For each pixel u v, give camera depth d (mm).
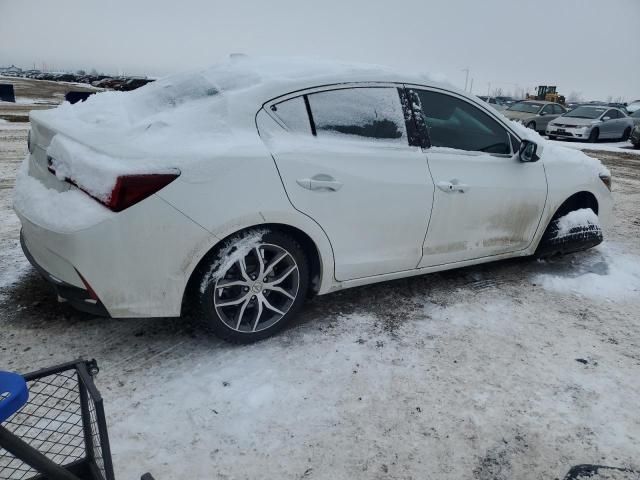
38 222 2248
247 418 2150
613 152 13375
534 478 1936
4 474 1814
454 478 1911
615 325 3158
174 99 2816
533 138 3762
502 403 2342
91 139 2371
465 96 3266
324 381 2422
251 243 2459
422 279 3705
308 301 3238
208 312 2465
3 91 22938
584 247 4070
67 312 2941
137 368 2445
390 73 2992
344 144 2725
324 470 1910
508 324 3084
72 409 2139
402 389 2396
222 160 2307
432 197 3029
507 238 3600
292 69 2859
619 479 1944
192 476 1847
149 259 2230
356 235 2799
